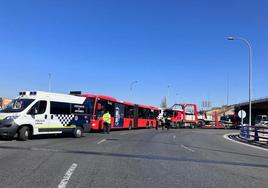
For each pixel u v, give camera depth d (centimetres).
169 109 5709
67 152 1420
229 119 7525
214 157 1451
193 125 6250
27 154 1313
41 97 2066
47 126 2089
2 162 1105
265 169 1161
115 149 1606
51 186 777
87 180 856
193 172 1027
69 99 2278
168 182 864
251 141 2700
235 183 882
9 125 1878
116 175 935
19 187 760
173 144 2061
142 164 1151
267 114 9688
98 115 3128
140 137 2609
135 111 4281
